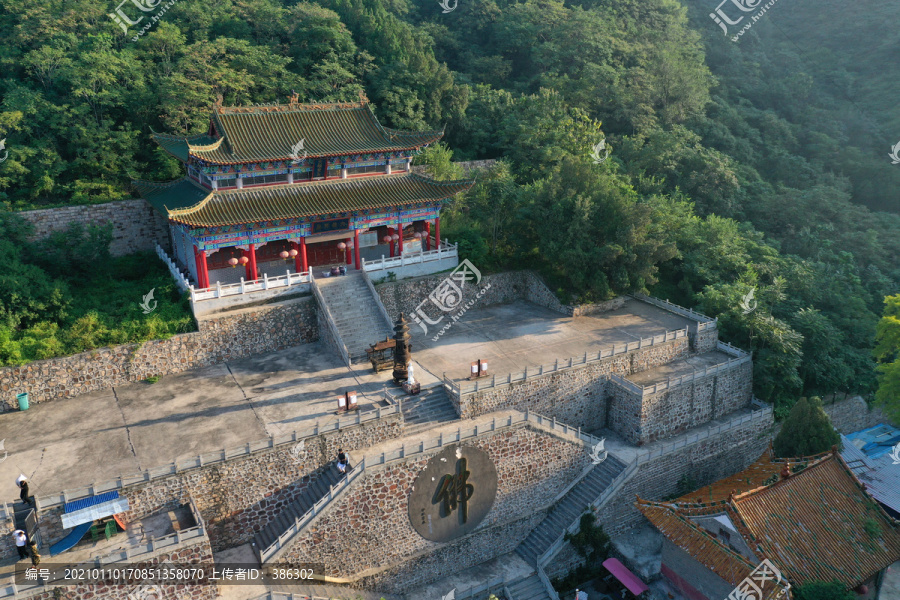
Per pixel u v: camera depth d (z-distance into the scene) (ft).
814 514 105.81
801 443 126.11
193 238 139.64
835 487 111.45
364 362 139.85
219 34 242.17
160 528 96.84
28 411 120.57
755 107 305.73
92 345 127.65
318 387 128.77
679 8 338.13
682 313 171.01
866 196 262.47
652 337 150.61
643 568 118.11
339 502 105.50
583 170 170.19
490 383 128.26
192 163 148.46
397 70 238.48
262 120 150.92
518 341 153.89
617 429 144.56
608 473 130.52
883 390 136.56
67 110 182.70
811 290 183.42
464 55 301.02
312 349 147.33
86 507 92.32
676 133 245.45
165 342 133.69
